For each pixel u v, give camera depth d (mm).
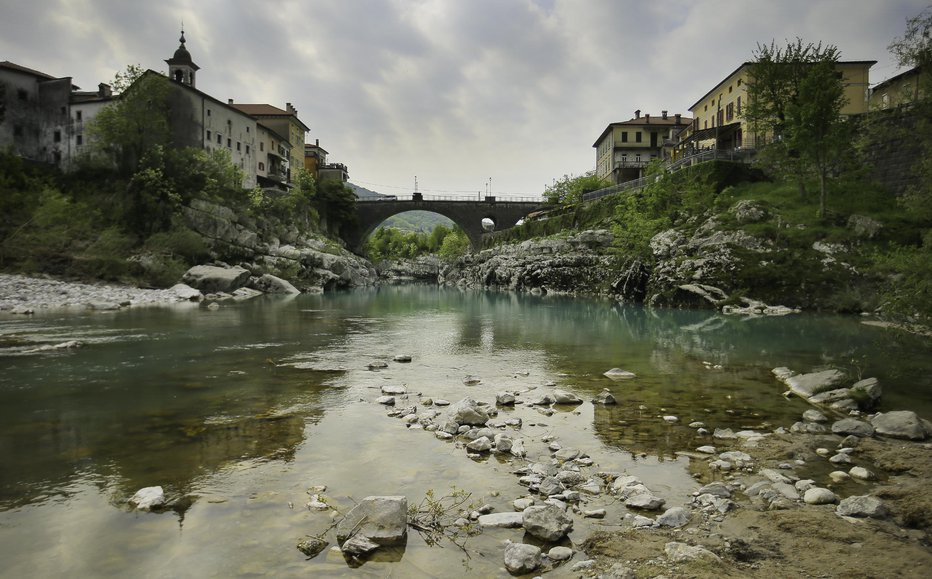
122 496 6449
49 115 72750
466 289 83438
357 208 107750
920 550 5098
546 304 46062
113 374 14258
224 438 8812
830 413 10977
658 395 12562
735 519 5930
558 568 4883
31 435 8922
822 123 41094
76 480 6957
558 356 18328
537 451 8414
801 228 40438
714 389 13219
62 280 48188
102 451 8125
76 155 70250
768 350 19734
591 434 9406
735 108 68500
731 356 18359
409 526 5711
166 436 8914
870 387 11734
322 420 9984
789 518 5852
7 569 4742
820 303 35344
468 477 7223
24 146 71688
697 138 69688
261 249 71625
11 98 70562
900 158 41062
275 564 4871
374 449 8328
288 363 16312
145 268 52594
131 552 5086
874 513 5965
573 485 7000
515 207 106812
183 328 24562
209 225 66000
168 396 11852
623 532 5605
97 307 34812
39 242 49844
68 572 4707
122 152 66188
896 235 36406
